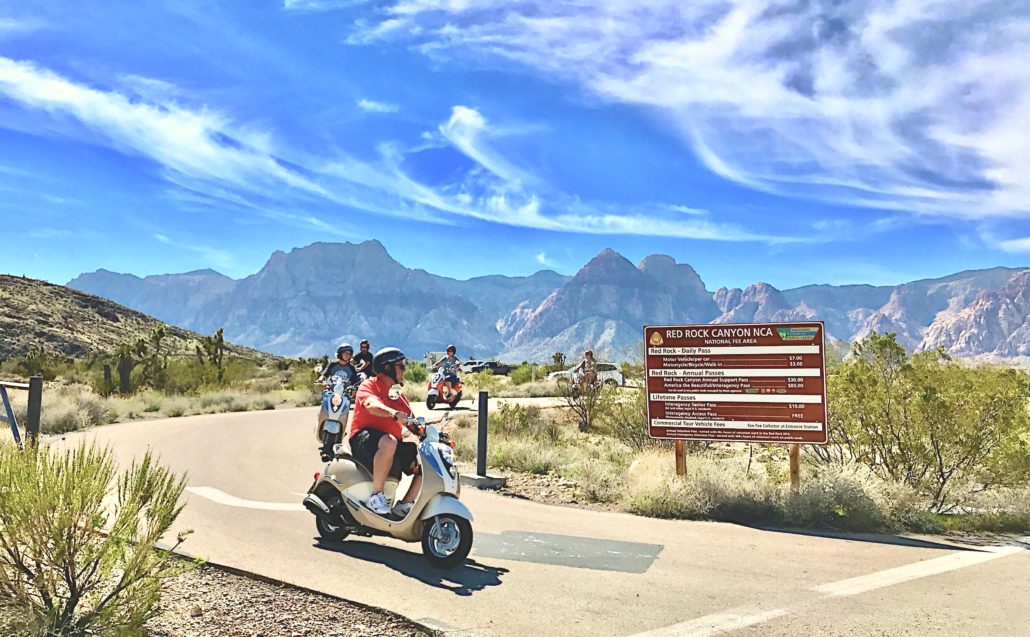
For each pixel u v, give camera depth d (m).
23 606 4.43
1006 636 5.15
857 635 5.16
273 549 7.21
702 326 10.58
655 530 8.62
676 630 5.24
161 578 4.68
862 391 10.78
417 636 5.04
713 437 10.49
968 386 10.26
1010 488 10.13
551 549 7.55
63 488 4.50
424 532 6.77
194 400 26.48
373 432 7.21
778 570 6.89
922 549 7.84
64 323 104.31
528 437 16.03
